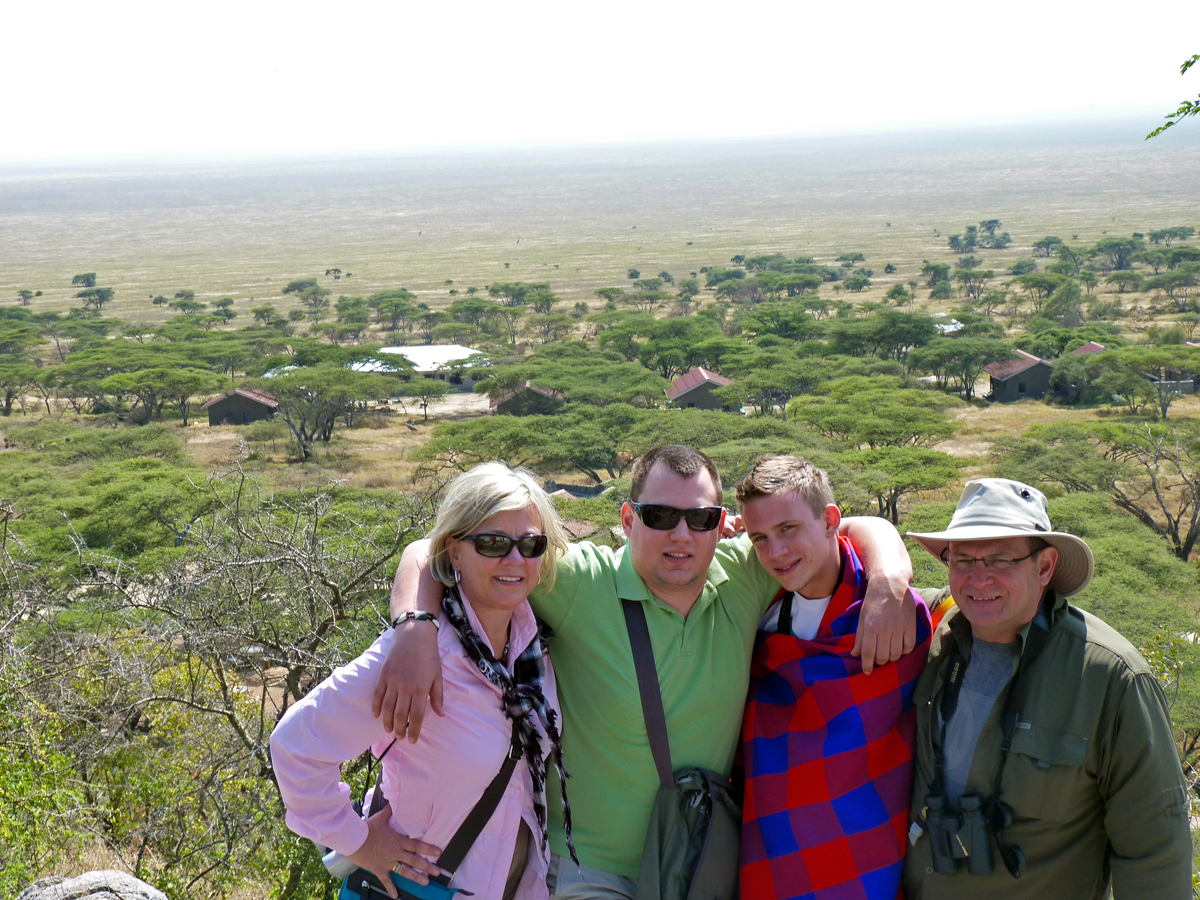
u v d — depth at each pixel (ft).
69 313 581.94
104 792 31.73
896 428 192.44
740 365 284.61
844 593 9.88
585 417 217.56
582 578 9.87
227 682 37.11
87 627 42.16
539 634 9.97
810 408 213.87
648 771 9.76
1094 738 8.71
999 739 9.09
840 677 9.63
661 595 9.77
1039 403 267.80
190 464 212.23
